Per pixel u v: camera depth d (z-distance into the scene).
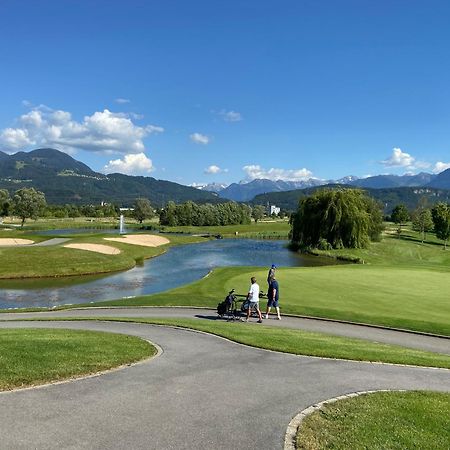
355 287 35.88
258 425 9.27
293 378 12.66
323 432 8.98
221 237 119.44
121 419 9.25
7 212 157.12
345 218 82.06
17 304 35.41
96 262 55.22
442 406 10.57
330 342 18.00
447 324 24.05
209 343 16.97
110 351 14.32
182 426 9.07
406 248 91.00
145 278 49.00
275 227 161.12
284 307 28.19
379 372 13.70
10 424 8.80
